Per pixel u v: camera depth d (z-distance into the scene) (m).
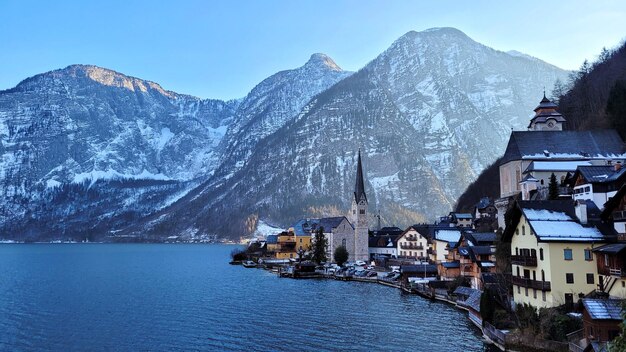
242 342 88.06
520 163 143.12
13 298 139.38
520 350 76.88
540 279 83.31
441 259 173.88
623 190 80.00
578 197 100.94
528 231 87.56
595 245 79.75
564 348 70.62
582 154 140.12
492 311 91.69
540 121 173.75
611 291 75.00
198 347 85.56
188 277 196.25
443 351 81.12
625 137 155.75
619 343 38.47
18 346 88.12
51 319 109.06
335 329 96.50
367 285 168.75
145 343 88.62
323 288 159.50
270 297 138.38
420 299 133.88
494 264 117.62
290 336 91.50
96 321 106.56
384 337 90.12
